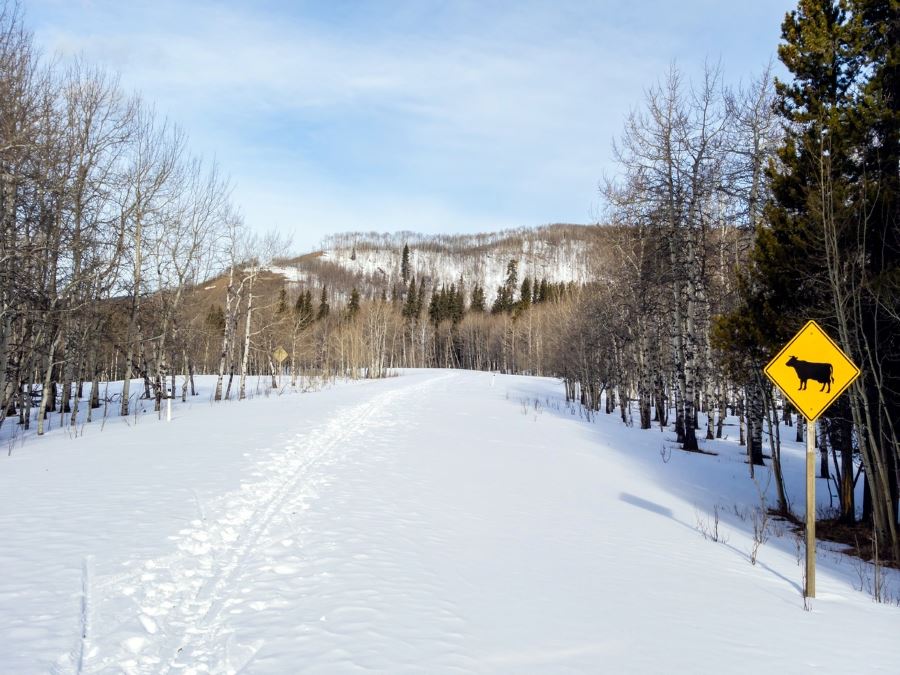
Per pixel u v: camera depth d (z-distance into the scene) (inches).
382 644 172.9
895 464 362.0
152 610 191.5
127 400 887.7
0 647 158.9
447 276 7308.1
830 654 195.5
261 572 231.8
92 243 745.6
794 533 410.0
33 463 432.5
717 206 892.0
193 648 167.3
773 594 260.8
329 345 2694.4
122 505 312.3
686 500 474.6
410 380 2060.8
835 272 358.9
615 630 200.7
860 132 379.2
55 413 1002.1
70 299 728.3
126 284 897.5
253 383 1942.7
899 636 219.1
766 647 196.9
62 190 671.8
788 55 430.9
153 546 249.3
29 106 617.0
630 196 804.6
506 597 223.6
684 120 748.6
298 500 352.8
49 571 215.9
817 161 389.4
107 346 1115.9
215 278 1315.2
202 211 1148.5
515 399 1255.5
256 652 165.2
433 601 211.3
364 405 1018.7
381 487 405.4
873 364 387.2
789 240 426.9
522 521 350.0
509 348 3523.6
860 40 399.9
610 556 293.9
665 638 197.2
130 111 805.2
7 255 586.6
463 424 807.7
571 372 1316.4
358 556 255.3
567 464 559.2
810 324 278.5
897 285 349.1
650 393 971.9
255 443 551.5
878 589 268.7
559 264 7317.9
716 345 486.3
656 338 1007.0
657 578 265.6
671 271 767.7
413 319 4259.4
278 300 1643.7
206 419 760.3
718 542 348.5
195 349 1405.0
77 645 163.8
